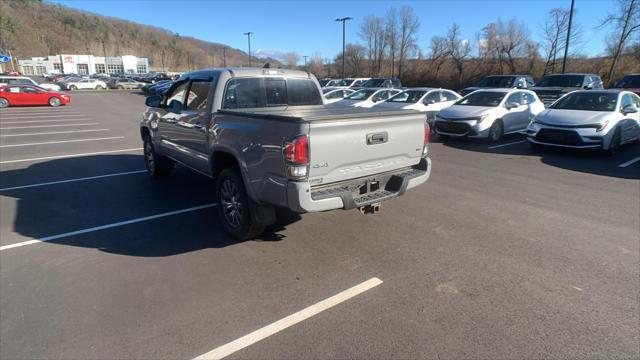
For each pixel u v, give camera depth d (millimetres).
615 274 3693
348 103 15742
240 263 3914
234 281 3557
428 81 47188
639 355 2596
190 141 5348
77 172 7750
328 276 3656
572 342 2725
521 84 18859
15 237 4531
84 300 3229
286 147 3416
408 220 5141
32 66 102750
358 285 3496
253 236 4457
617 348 2664
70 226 4891
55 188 6578
